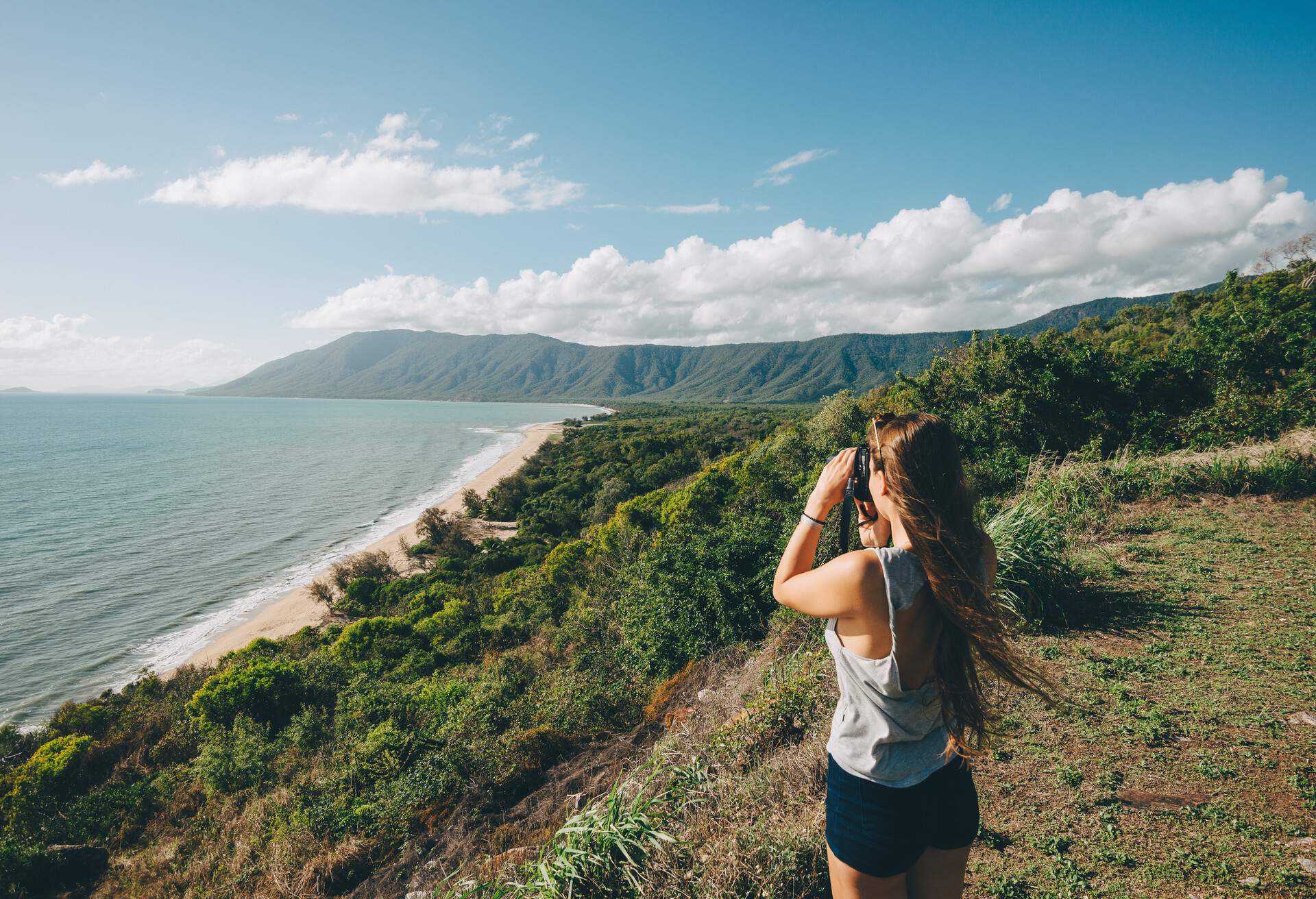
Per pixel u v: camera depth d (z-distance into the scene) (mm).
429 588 38156
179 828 13070
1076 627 4680
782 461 28094
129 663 29344
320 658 23875
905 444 1271
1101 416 12547
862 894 1355
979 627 1210
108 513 64188
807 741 3646
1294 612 4461
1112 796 2869
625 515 37562
